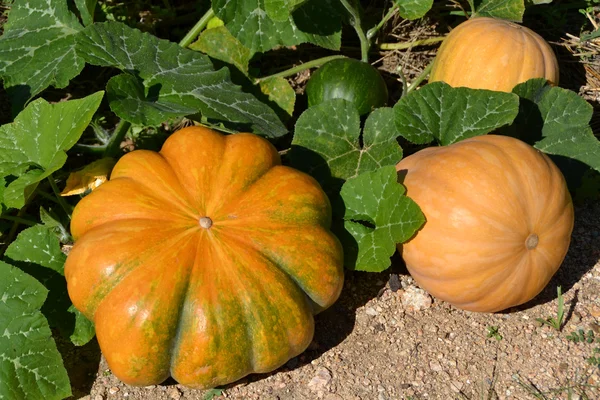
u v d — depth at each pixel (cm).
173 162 164
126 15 207
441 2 216
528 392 163
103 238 157
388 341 169
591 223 185
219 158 164
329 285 162
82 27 192
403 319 172
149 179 162
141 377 156
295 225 161
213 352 154
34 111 173
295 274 159
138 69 182
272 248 158
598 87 206
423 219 164
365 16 211
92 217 160
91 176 177
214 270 155
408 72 208
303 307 159
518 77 185
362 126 191
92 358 167
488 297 165
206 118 180
